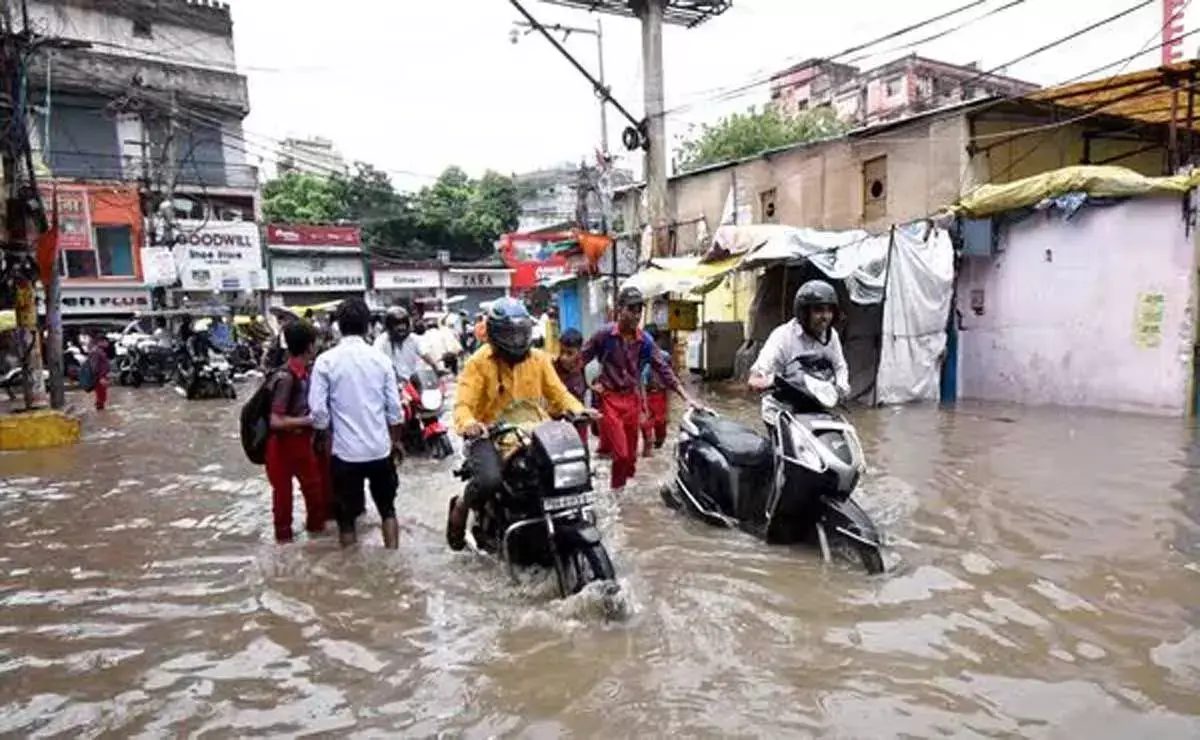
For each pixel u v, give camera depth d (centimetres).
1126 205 998
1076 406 1061
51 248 1280
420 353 891
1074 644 350
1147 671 323
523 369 482
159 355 2130
